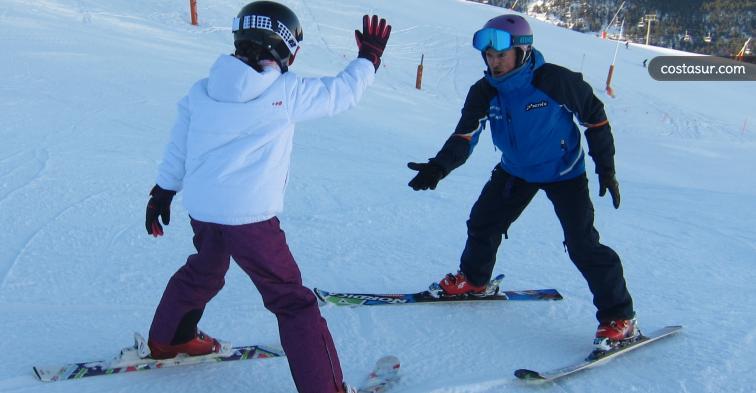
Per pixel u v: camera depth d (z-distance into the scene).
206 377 2.54
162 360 2.55
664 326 3.33
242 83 2.09
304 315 2.24
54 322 2.88
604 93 24.08
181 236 4.00
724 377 2.82
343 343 2.91
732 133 21.22
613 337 2.93
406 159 7.43
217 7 19.14
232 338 2.88
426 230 4.63
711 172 12.63
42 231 3.84
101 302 3.11
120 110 7.18
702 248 4.79
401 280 3.73
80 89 7.86
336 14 23.86
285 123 2.16
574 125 2.95
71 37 11.38
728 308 3.63
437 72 20.34
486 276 3.40
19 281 3.21
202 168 2.16
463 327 3.17
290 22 2.18
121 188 4.70
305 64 15.98
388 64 20.02
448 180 6.29
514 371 2.78
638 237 4.95
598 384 2.72
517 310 3.41
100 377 2.46
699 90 28.61
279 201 2.21
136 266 3.53
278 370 2.64
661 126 21.12
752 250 4.82
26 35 10.82
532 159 2.99
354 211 4.87
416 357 2.84
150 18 16.45
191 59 11.78
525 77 2.81
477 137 2.98
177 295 2.43
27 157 5.15
